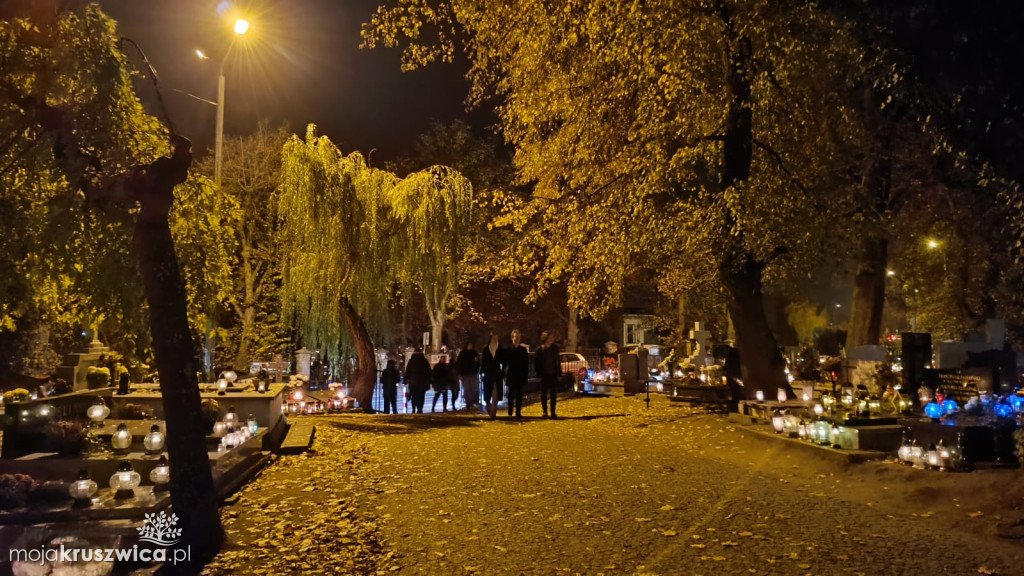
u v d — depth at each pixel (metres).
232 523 7.73
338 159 23.12
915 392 14.57
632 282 21.84
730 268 16.64
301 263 22.98
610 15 14.88
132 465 8.24
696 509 8.13
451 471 10.45
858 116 19.44
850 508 8.15
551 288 47.72
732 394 18.61
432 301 31.00
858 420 11.22
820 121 18.09
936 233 26.44
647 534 7.18
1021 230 8.52
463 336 47.47
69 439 8.55
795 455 11.26
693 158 16.42
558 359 17.81
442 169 25.00
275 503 8.62
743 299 16.66
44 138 9.13
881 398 15.18
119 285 9.70
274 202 23.91
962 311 29.67
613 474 10.09
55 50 8.55
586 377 29.72
